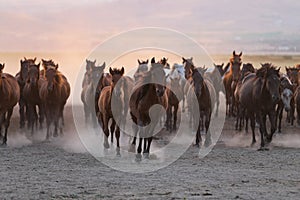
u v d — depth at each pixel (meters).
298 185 14.60
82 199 12.79
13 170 16.97
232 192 13.60
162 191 13.70
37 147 22.80
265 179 15.48
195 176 15.95
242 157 19.95
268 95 21.80
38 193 13.42
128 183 14.80
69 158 19.56
